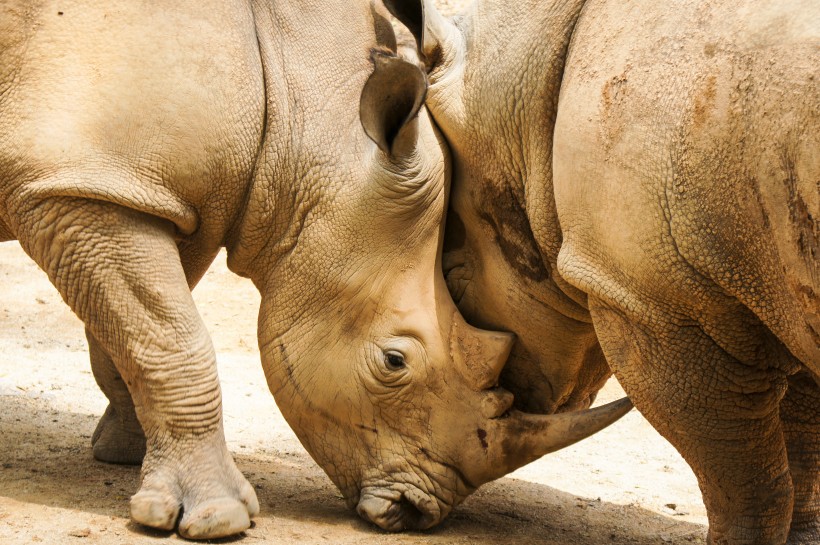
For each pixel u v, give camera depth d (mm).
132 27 10961
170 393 11023
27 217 11000
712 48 9102
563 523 12820
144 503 10742
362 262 11531
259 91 11477
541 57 10953
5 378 17391
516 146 11242
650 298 10000
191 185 11172
